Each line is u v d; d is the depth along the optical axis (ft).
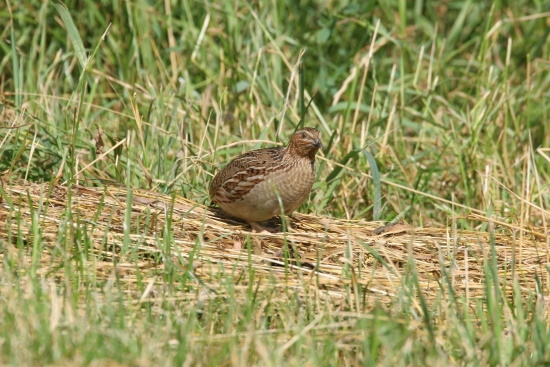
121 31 52.34
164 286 30.55
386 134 45.37
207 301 30.07
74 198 38.42
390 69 56.03
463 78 52.95
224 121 49.08
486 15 58.18
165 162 42.75
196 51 48.93
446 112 52.06
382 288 32.83
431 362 26.14
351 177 45.14
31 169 42.16
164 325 27.91
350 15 54.70
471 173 46.26
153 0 53.42
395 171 46.34
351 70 51.47
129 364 23.73
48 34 53.06
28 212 36.45
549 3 58.44
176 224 37.65
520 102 52.60
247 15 53.72
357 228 39.55
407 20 58.70
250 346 26.37
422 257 36.73
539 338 27.17
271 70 51.65
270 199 37.68
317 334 27.89
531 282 35.24
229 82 50.49
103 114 49.67
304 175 37.93
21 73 45.01
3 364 23.59
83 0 52.95
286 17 55.31
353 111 51.65
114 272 31.45
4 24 52.65
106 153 40.14
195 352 25.71
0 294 28.53
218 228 37.88
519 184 45.62
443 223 44.24
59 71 51.55
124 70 50.80
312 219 40.11
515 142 48.55
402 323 28.07
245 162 37.86
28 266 30.76
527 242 38.88
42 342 24.70
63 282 29.91
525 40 56.80
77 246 32.37
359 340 27.81
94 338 25.32
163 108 45.42
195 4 53.78
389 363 25.46
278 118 46.47
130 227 36.27
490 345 26.78
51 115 44.29
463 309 31.71
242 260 34.58
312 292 31.71
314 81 53.72
